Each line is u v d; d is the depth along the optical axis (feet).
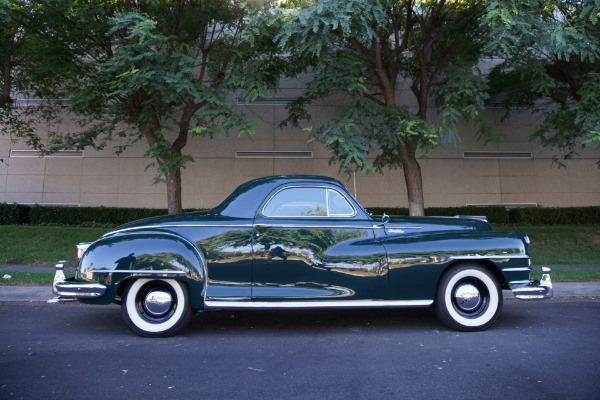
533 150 57.72
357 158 25.66
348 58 29.48
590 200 57.77
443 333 16.89
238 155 55.42
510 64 34.60
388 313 20.57
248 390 11.13
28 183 54.13
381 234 17.13
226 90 34.04
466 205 56.54
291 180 17.34
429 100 54.70
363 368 12.83
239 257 16.21
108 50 32.40
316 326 18.16
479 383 11.57
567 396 10.67
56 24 30.91
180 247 16.11
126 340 15.94
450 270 17.11
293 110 47.37
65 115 53.01
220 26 37.86
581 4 25.77
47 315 20.12
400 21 34.91
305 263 16.35
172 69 25.48
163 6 31.27
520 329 17.40
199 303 16.07
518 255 17.10
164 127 31.09
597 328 17.49
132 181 54.54
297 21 23.11
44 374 12.25
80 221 51.52
